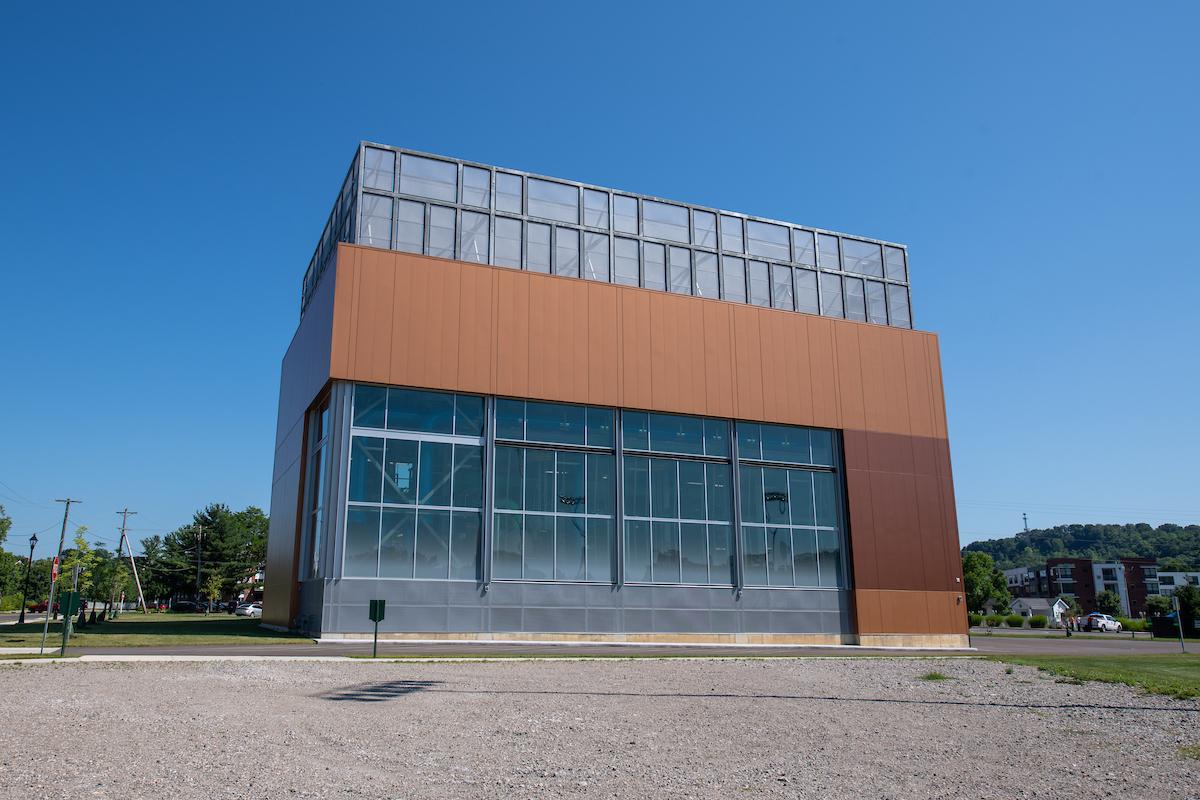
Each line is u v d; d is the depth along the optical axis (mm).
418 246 36438
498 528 33625
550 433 35312
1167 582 135750
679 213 41938
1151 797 9539
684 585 36312
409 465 32688
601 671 22312
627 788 9461
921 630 40312
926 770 10836
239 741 11430
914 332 44344
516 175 39062
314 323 37406
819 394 41000
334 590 30578
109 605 97250
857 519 40344
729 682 20422
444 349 33844
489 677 20203
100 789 8664
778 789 9602
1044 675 23062
